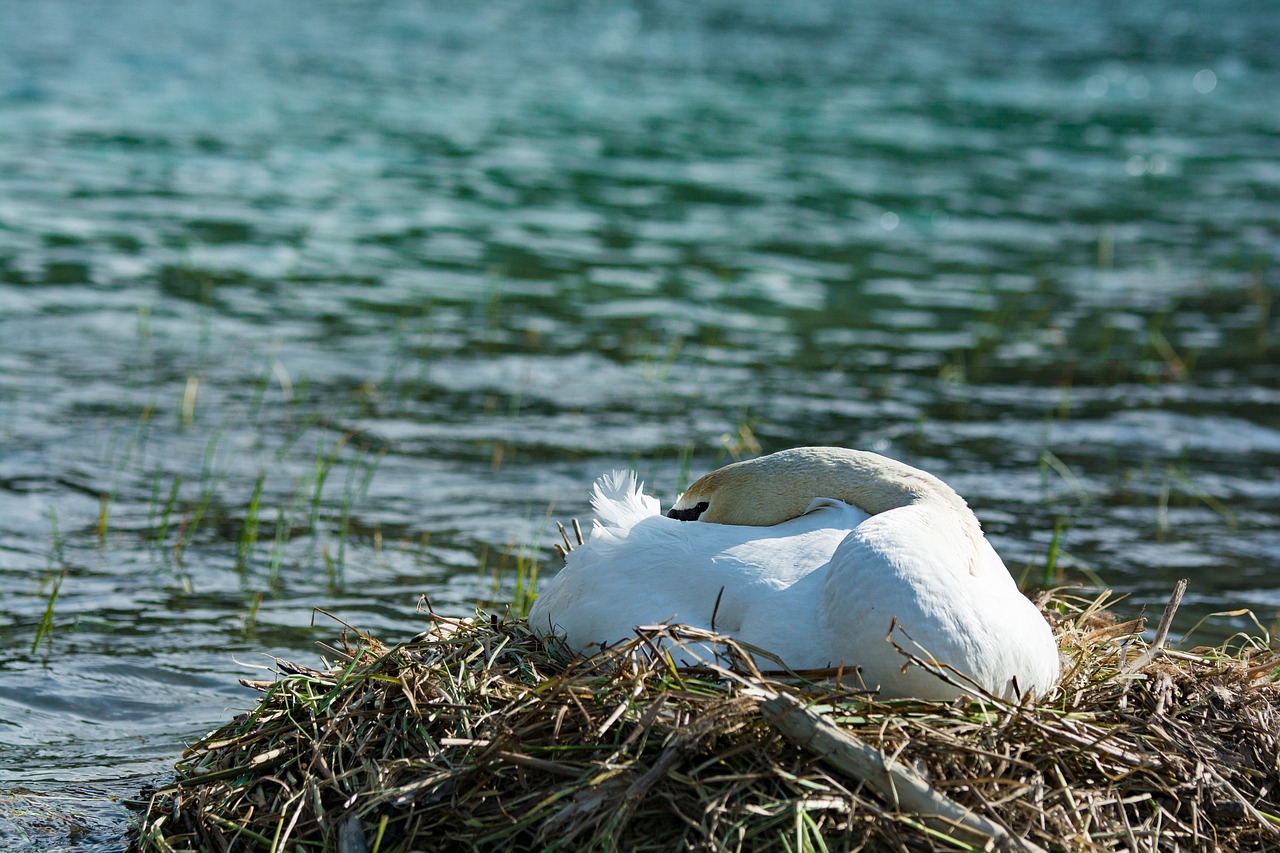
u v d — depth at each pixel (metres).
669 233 21.58
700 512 7.50
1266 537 10.77
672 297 17.97
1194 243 22.50
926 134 31.84
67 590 9.03
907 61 44.16
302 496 11.00
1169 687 6.26
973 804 5.33
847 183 26.08
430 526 10.48
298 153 26.00
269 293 17.23
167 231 19.89
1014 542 10.52
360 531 10.33
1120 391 14.77
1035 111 35.88
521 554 9.31
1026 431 13.34
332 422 12.84
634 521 6.68
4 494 10.62
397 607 8.96
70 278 17.28
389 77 35.97
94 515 10.37
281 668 6.56
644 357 15.39
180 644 8.31
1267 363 15.95
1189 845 5.53
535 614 6.66
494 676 6.03
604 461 12.05
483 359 15.07
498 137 28.75
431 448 12.28
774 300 18.14
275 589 9.20
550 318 16.78
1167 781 5.66
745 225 22.42
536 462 12.00
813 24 53.62
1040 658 6.02
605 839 5.20
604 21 52.25
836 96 36.59
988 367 15.56
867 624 5.77
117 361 14.30
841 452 7.16
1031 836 5.25
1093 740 5.60
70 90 30.78
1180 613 9.20
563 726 5.60
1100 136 32.62
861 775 5.27
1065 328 17.36
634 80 37.81
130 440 12.03
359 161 25.67
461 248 20.00
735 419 13.32
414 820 5.52
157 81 32.75
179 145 25.97
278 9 49.41
